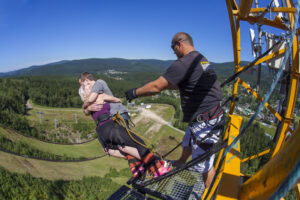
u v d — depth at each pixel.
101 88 3.24
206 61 2.66
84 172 59.78
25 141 80.69
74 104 144.38
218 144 2.43
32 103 142.00
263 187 1.02
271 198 0.81
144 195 3.03
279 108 3.06
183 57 2.57
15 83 155.88
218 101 2.66
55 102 140.88
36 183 41.94
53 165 59.72
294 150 0.82
